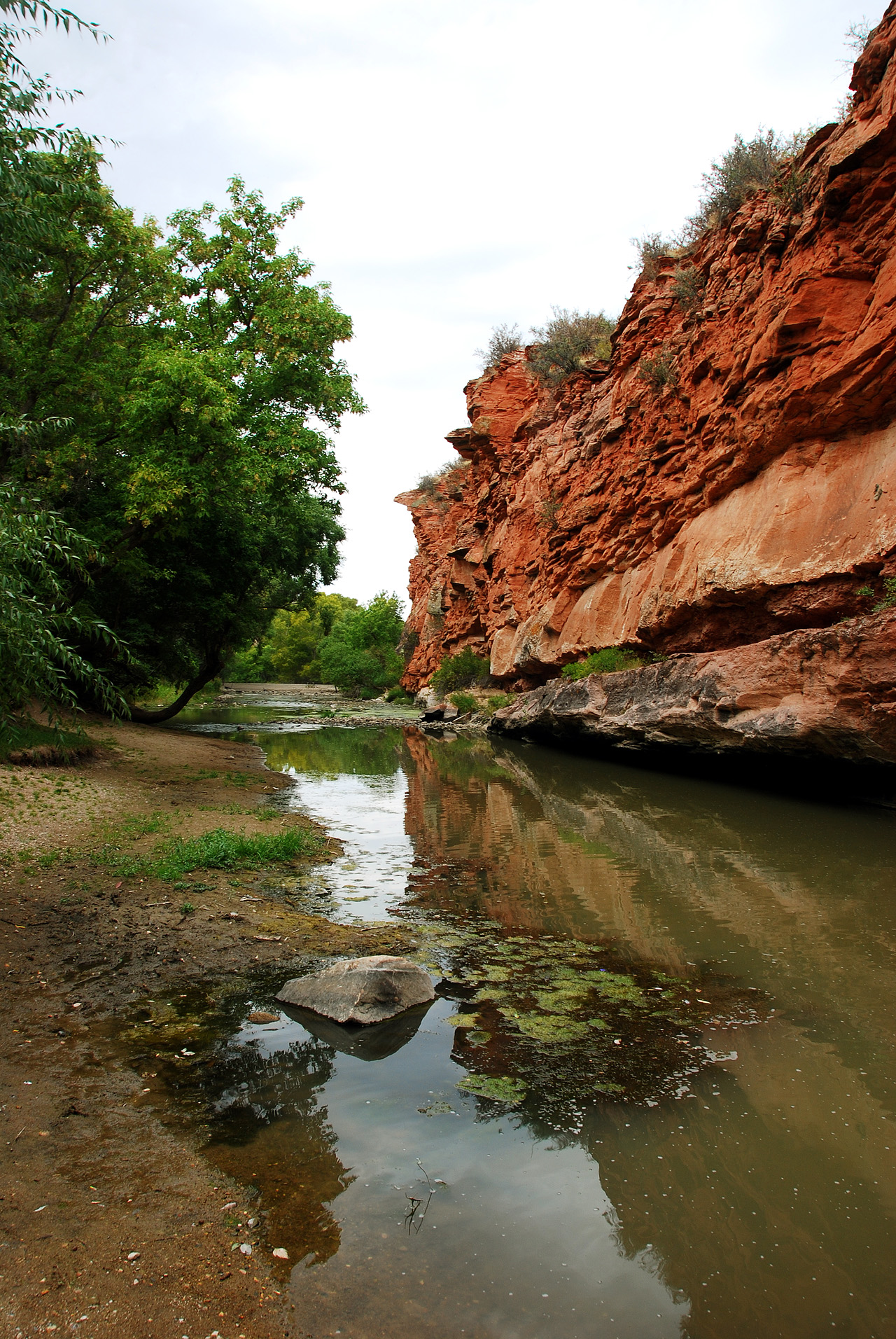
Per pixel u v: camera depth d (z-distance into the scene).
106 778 13.59
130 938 6.21
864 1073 4.07
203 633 27.27
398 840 10.52
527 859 9.24
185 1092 3.91
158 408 14.90
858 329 11.83
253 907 7.13
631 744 17.20
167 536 20.48
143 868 8.12
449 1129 3.60
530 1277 2.71
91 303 16.58
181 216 17.64
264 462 16.88
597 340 30.73
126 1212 2.99
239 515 22.69
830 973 5.43
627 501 21.33
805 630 11.15
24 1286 2.59
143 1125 3.60
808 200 13.23
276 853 9.15
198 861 8.45
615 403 22.95
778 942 6.08
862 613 11.48
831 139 12.87
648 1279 2.70
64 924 6.49
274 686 94.81
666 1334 2.46
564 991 5.26
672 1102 3.82
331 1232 2.91
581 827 11.17
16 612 5.61
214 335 17.81
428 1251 2.82
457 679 42.84
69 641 18.88
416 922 6.83
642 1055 4.32
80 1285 2.60
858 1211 3.04
